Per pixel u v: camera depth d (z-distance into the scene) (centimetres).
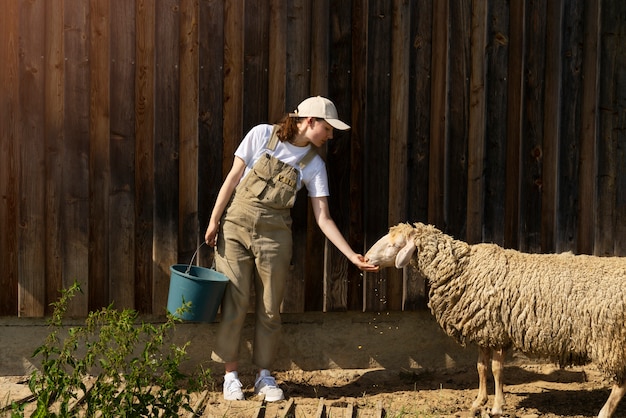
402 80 551
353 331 569
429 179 561
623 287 457
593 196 577
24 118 511
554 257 482
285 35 534
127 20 516
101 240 527
